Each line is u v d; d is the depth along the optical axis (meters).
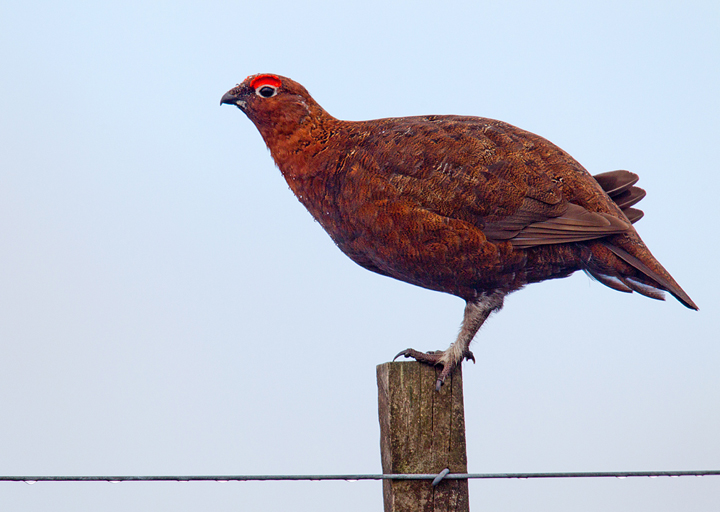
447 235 8.21
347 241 8.96
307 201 9.16
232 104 9.35
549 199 8.23
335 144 8.98
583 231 8.22
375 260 8.90
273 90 9.13
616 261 8.49
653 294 8.79
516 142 8.50
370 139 8.77
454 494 7.01
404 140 8.50
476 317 8.70
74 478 6.45
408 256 8.47
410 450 7.06
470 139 8.41
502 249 8.25
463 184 8.19
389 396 7.16
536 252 8.40
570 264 8.59
